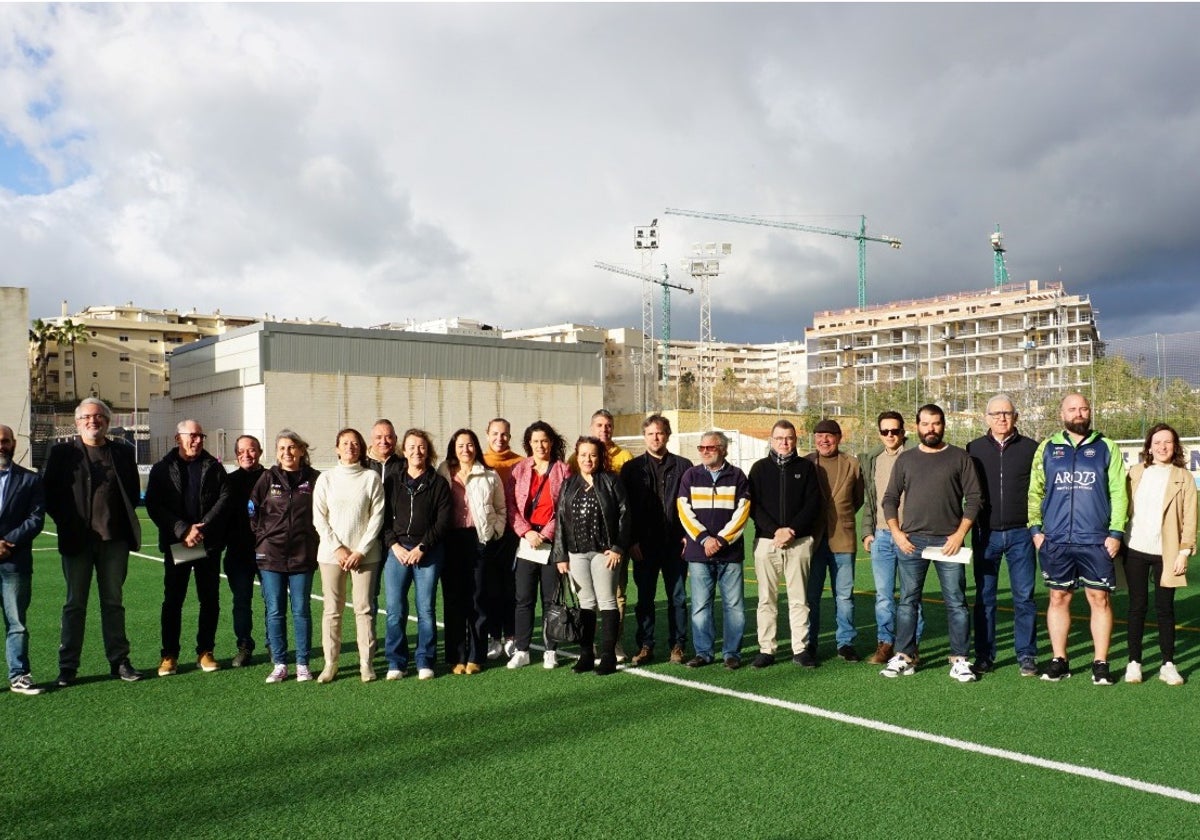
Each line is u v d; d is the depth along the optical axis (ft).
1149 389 80.74
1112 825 12.52
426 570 21.29
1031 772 14.58
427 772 14.73
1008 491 21.27
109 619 21.15
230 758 15.49
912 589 21.35
